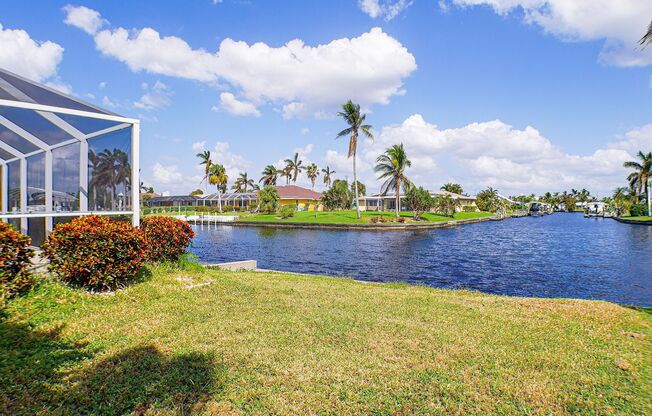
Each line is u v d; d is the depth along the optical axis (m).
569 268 20.81
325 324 6.39
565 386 4.31
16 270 6.24
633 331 6.45
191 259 11.71
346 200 77.62
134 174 10.21
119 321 5.92
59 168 10.81
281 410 3.68
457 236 40.12
